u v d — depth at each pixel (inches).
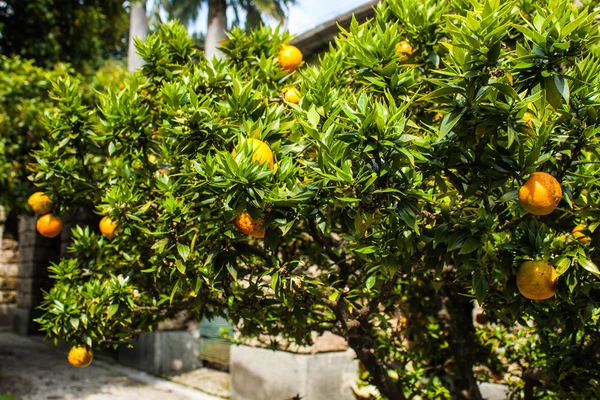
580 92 71.1
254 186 71.2
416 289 151.9
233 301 96.3
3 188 285.0
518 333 152.3
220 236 84.0
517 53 65.7
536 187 67.0
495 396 209.6
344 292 96.7
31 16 364.2
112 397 291.7
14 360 394.0
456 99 67.8
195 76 100.7
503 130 69.8
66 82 112.7
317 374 256.5
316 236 104.7
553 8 70.4
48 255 569.0
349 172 68.9
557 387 111.7
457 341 137.4
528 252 74.4
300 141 83.4
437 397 145.1
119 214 99.0
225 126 84.4
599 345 101.5
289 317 108.7
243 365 288.5
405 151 66.0
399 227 73.9
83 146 114.9
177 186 92.7
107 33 435.8
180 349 364.2
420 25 100.8
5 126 279.9
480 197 76.6
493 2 64.0
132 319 116.0
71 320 103.6
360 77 90.4
